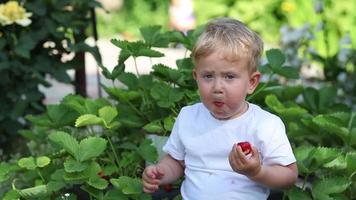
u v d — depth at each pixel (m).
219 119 3.20
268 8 12.18
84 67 6.23
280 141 3.12
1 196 4.25
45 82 6.02
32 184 3.94
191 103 3.91
